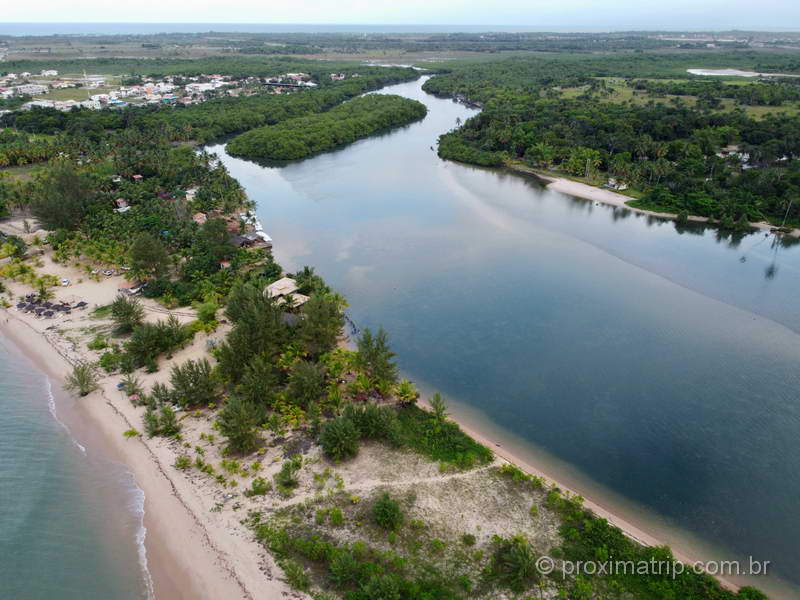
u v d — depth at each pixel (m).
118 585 50.09
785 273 116.56
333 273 115.06
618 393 78.31
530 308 101.50
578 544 52.19
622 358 86.38
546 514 55.84
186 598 48.22
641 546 52.38
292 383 71.19
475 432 70.19
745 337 92.38
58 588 50.06
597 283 111.44
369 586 45.53
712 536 56.06
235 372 74.94
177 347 84.19
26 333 89.19
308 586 47.94
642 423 72.44
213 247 111.88
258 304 82.88
